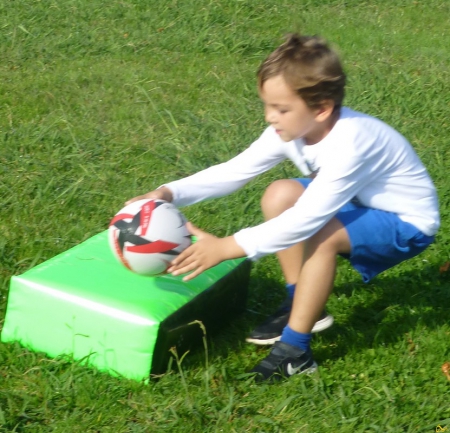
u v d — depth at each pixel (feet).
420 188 8.70
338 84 7.98
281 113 8.00
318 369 8.82
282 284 10.81
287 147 8.73
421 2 24.85
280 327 9.27
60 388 8.07
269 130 9.18
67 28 20.33
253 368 8.73
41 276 8.71
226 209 12.63
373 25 22.56
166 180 13.60
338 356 9.26
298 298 8.43
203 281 9.03
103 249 9.44
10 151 13.88
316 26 22.00
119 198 12.82
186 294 8.68
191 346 8.95
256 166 9.19
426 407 8.29
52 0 21.86
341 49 20.47
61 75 17.72
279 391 8.38
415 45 21.18
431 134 15.89
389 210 8.66
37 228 11.65
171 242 8.09
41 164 13.53
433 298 10.62
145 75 18.02
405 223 8.64
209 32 20.66
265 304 10.37
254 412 8.06
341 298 10.49
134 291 8.57
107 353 8.33
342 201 8.11
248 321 9.90
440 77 18.70
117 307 8.26
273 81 7.89
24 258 10.85
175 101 16.81
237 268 9.60
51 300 8.47
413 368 9.01
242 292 9.92
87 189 12.92
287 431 7.84
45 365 8.43
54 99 16.39
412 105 17.04
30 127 14.88
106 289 8.57
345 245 8.36
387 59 19.88
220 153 14.62
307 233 8.05
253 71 18.83
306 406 8.15
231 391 8.16
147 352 8.16
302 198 8.07
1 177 13.01
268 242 7.98
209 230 12.09
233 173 9.21
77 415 7.78
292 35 8.14
